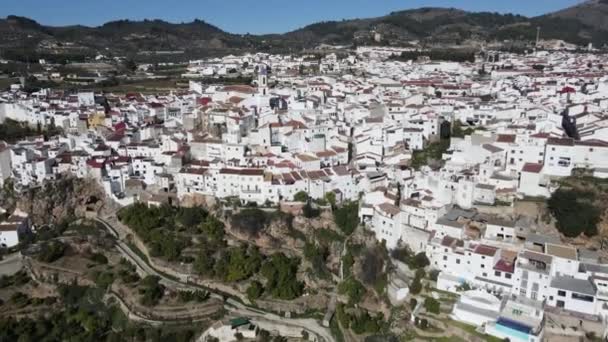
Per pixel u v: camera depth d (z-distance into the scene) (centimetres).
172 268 15825
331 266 15450
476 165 16288
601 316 10738
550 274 11344
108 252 16962
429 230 13912
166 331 13725
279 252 15675
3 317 14438
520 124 18288
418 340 11438
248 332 13425
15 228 17512
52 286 15625
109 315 14612
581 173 14512
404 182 16088
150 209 17912
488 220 13475
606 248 12319
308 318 13938
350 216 16138
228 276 15188
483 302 11556
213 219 16912
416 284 12700
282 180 17125
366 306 13650
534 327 10694
